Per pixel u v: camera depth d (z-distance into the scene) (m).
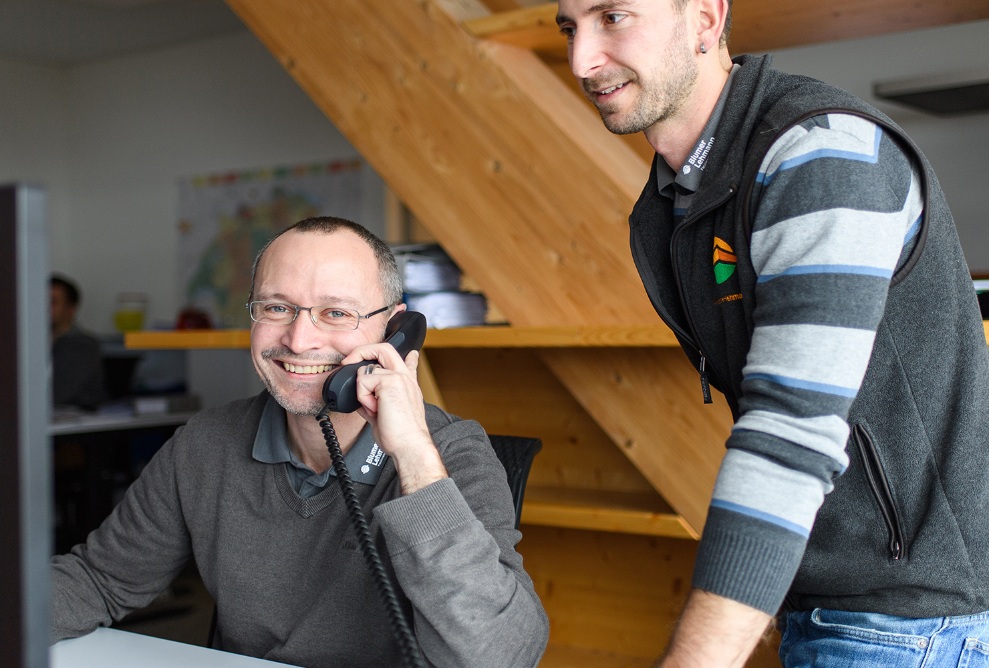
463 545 1.09
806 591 1.15
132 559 1.44
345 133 2.44
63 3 5.50
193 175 6.44
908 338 1.06
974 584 1.06
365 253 1.38
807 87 1.06
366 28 2.40
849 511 1.09
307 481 1.35
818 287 0.93
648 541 2.42
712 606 0.91
